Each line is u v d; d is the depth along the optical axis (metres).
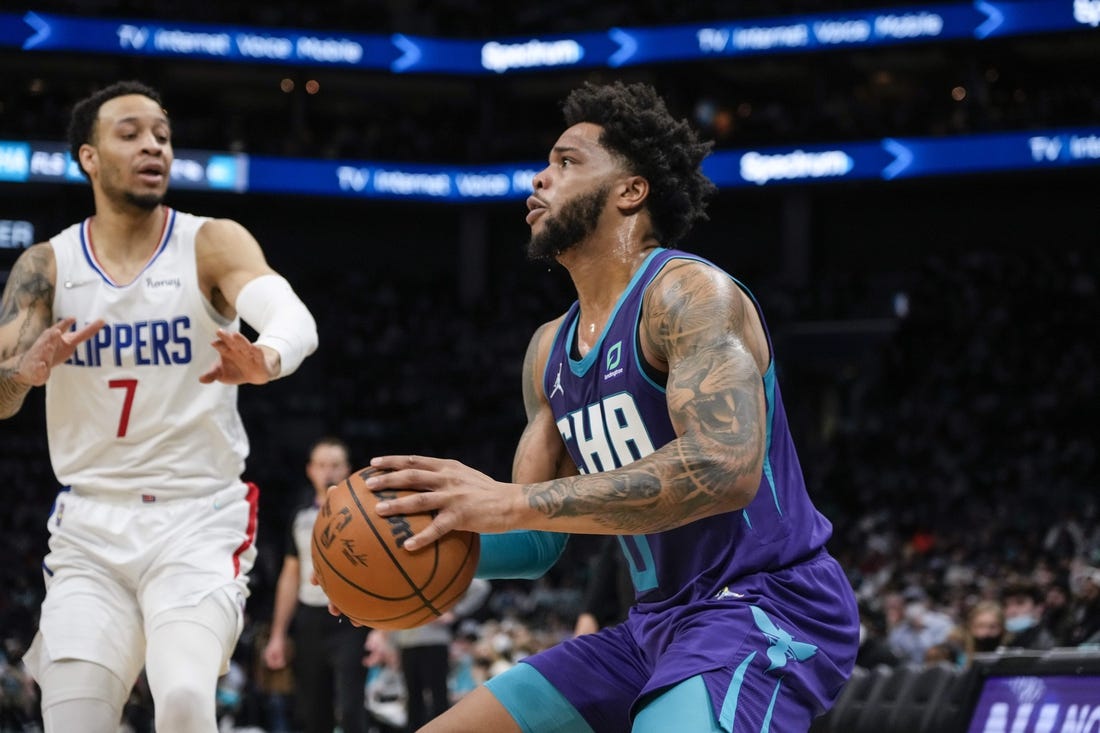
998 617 8.42
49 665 3.53
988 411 20.84
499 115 28.48
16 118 24.27
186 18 25.70
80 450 3.76
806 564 2.85
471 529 2.60
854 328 24.45
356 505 2.68
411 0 28.23
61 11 24.97
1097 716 4.25
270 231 27.77
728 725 2.60
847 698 6.02
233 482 3.86
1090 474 18.95
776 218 26.47
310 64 26.41
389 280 27.41
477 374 25.22
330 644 7.07
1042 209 24.66
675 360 2.67
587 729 3.01
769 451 2.86
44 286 3.81
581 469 3.04
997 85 27.62
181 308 3.77
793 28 25.20
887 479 20.06
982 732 4.64
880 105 27.47
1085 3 23.09
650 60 26.23
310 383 25.47
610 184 2.95
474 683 11.43
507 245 27.69
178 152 25.16
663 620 2.88
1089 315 22.09
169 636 3.50
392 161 26.55
